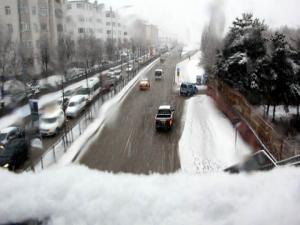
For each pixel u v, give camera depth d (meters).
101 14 79.50
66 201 1.97
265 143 14.74
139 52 89.06
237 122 20.59
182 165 15.79
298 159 3.44
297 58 25.41
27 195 2.01
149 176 2.20
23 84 35.28
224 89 26.52
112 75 45.16
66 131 21.72
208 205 1.84
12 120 24.47
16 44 40.16
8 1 43.31
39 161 16.38
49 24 50.38
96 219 1.88
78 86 37.34
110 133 21.64
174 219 1.80
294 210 1.68
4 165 14.88
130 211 1.88
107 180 2.12
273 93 24.34
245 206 1.80
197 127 22.00
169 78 48.53
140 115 26.23
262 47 24.97
